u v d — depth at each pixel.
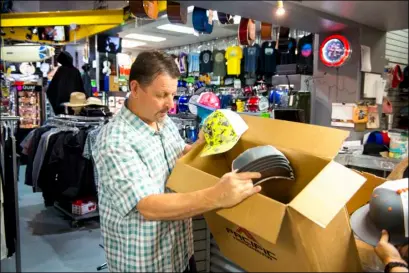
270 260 0.92
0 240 2.65
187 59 7.47
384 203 0.85
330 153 1.01
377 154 3.30
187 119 3.35
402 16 3.15
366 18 3.33
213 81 7.11
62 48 6.76
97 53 6.34
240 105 5.04
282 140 1.15
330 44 3.94
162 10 4.04
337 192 0.84
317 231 0.82
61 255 3.25
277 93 4.63
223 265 1.15
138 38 8.29
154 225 1.17
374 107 4.08
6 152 2.80
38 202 4.87
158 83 1.15
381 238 0.85
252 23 4.24
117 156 1.11
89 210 4.05
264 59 6.46
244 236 0.96
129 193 1.06
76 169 3.68
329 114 4.29
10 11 5.95
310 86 4.53
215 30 6.97
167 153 1.32
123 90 6.46
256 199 0.84
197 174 1.06
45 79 7.68
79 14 5.49
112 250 1.24
